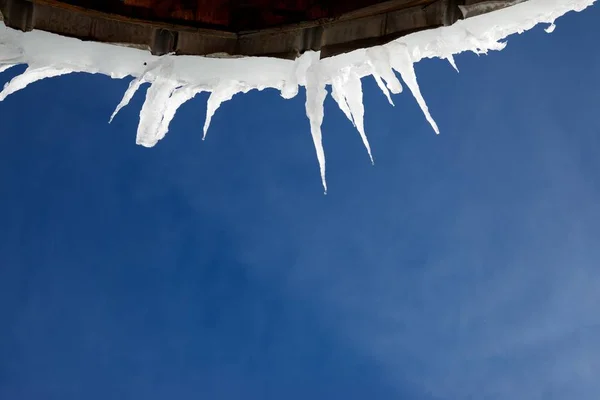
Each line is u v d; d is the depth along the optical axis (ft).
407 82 44.47
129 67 46.24
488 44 43.68
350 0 43.65
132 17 43.70
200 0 44.70
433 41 43.32
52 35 43.14
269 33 44.34
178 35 44.73
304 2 44.50
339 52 43.83
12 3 41.65
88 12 42.93
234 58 45.32
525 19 42.16
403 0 41.83
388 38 43.01
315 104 45.55
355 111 46.83
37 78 45.60
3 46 43.45
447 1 41.68
